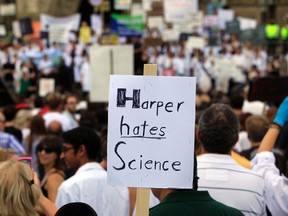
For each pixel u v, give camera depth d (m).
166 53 65.38
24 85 57.50
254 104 28.05
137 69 48.12
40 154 16.06
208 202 9.65
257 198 11.12
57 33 52.47
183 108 9.33
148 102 9.36
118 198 12.62
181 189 9.68
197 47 60.72
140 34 45.69
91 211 9.05
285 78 22.42
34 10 78.94
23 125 24.84
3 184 8.92
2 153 13.21
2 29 71.06
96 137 13.39
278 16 100.88
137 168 9.35
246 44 67.81
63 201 12.48
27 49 63.06
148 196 9.40
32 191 9.11
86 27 58.88
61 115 24.83
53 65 60.47
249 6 103.56
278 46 78.44
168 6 59.69
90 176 12.67
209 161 11.27
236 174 11.22
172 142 9.34
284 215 11.67
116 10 85.75
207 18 74.00
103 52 29.44
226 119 11.14
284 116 12.16
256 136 16.06
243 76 62.12
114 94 9.38
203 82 59.12
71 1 80.62
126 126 9.38
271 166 11.93
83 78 58.34
